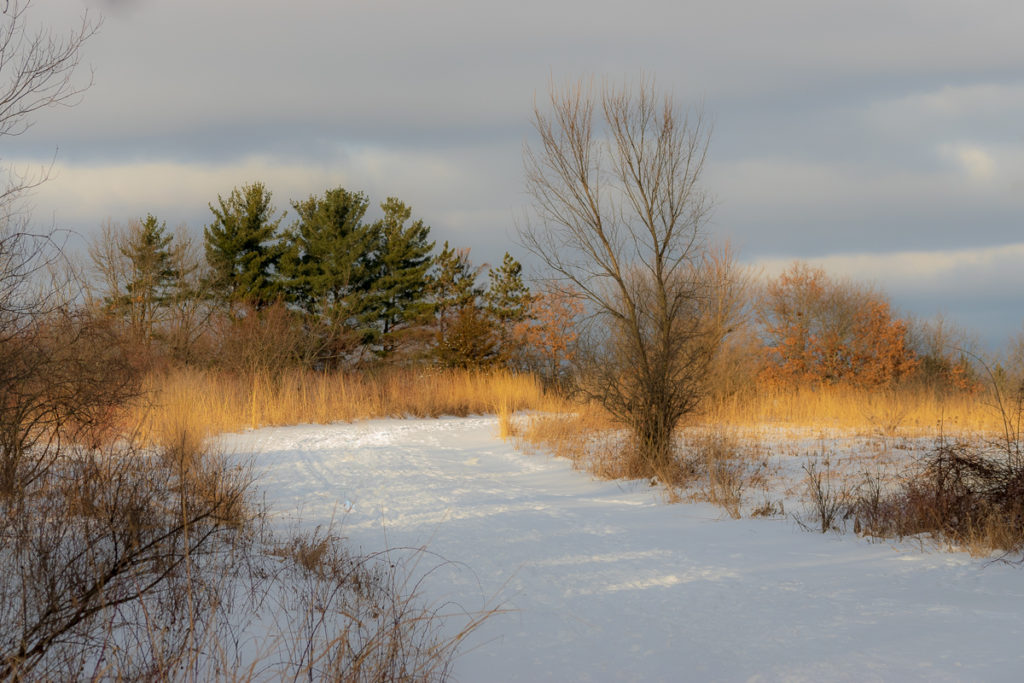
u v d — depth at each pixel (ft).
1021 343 76.13
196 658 15.55
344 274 165.07
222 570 22.70
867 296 135.85
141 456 35.32
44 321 30.83
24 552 19.65
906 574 27.35
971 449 41.96
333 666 17.02
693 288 53.62
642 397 52.34
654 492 46.85
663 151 51.90
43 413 30.35
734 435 58.03
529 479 54.24
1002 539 29.91
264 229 171.42
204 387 85.25
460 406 106.32
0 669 14.07
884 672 18.02
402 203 179.11
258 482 47.44
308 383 105.50
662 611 23.89
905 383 112.98
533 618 23.25
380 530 35.42
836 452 56.80
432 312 162.40
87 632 16.43
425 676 17.52
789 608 23.81
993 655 18.63
